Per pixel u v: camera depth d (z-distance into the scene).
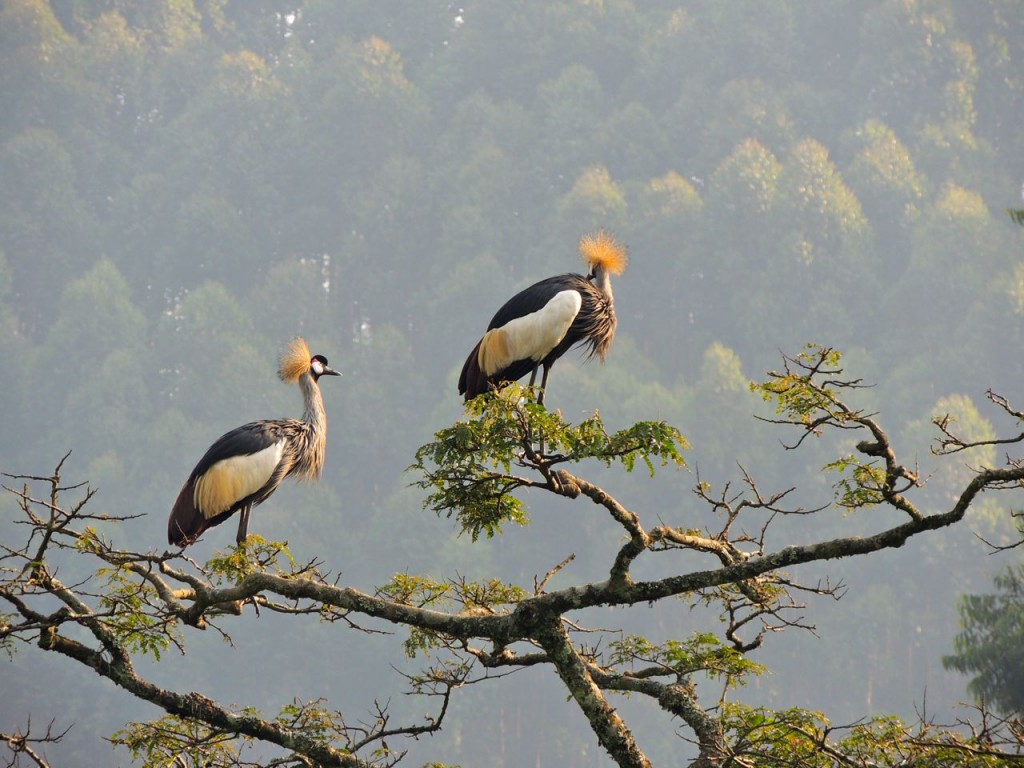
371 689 57.09
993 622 25.89
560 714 57.56
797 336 75.44
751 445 64.69
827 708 55.34
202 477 13.09
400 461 76.81
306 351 14.56
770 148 91.88
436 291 86.69
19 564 46.03
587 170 89.12
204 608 8.52
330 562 64.88
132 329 83.12
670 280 85.06
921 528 7.92
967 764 7.58
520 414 7.88
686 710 8.57
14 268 93.06
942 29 96.19
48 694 48.00
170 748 8.77
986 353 71.50
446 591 9.35
